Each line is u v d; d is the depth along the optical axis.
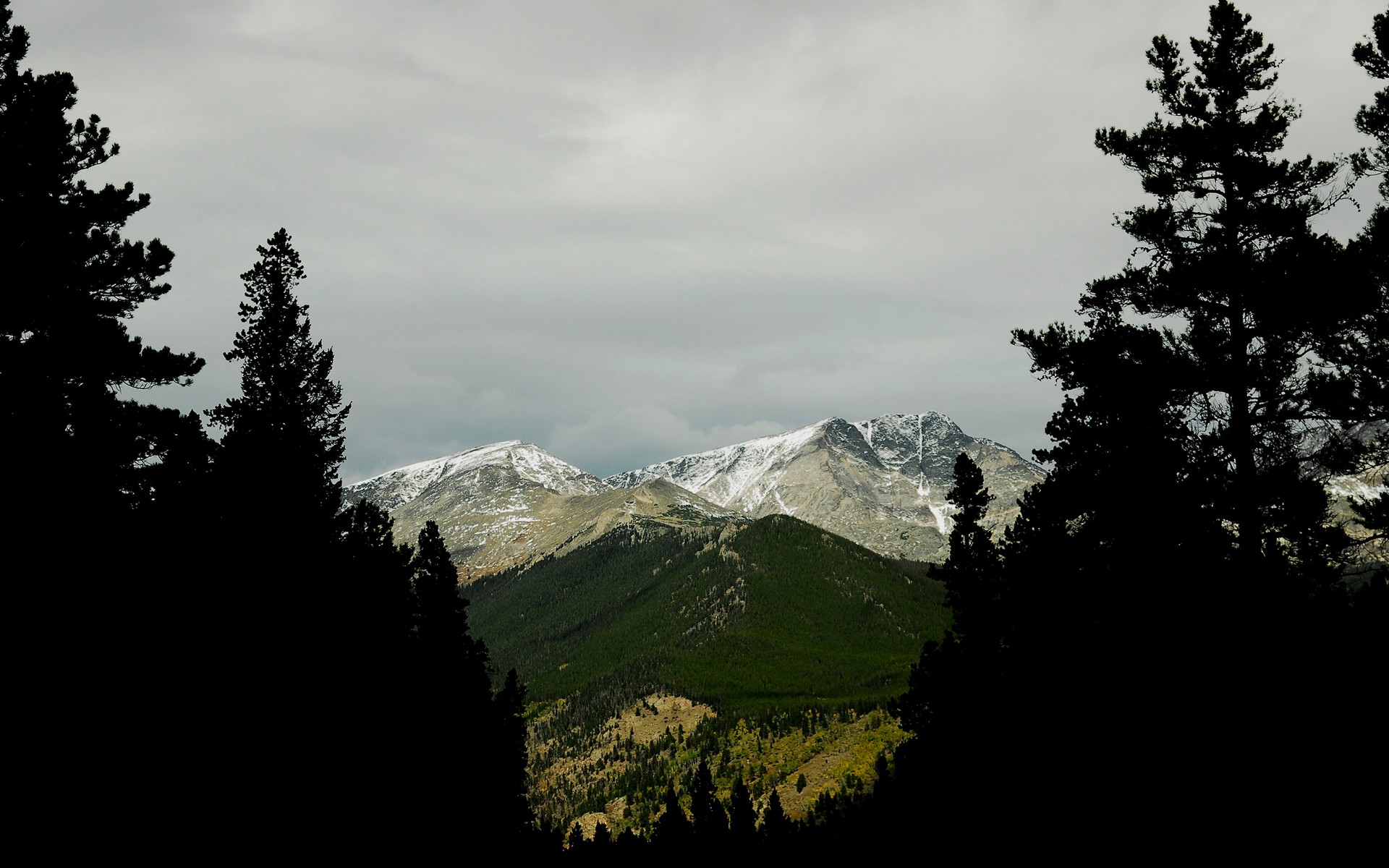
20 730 19.30
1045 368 27.61
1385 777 17.62
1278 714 19.34
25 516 21.61
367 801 28.22
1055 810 22.70
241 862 22.77
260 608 27.55
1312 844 17.50
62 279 24.52
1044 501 27.97
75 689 20.55
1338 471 22.98
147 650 22.73
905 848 31.42
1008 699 27.61
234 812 23.25
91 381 24.66
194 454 27.61
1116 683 22.75
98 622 21.72
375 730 30.58
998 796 25.55
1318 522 22.11
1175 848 19.31
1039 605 27.56
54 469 22.28
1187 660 21.48
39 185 24.70
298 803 25.33
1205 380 24.20
